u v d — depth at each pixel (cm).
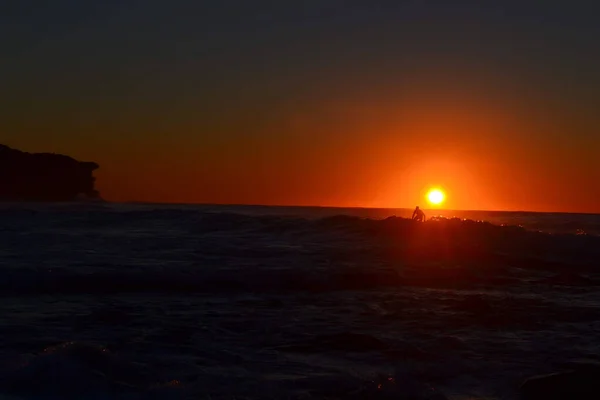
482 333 988
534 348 891
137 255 2006
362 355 836
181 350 849
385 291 1418
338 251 2162
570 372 707
